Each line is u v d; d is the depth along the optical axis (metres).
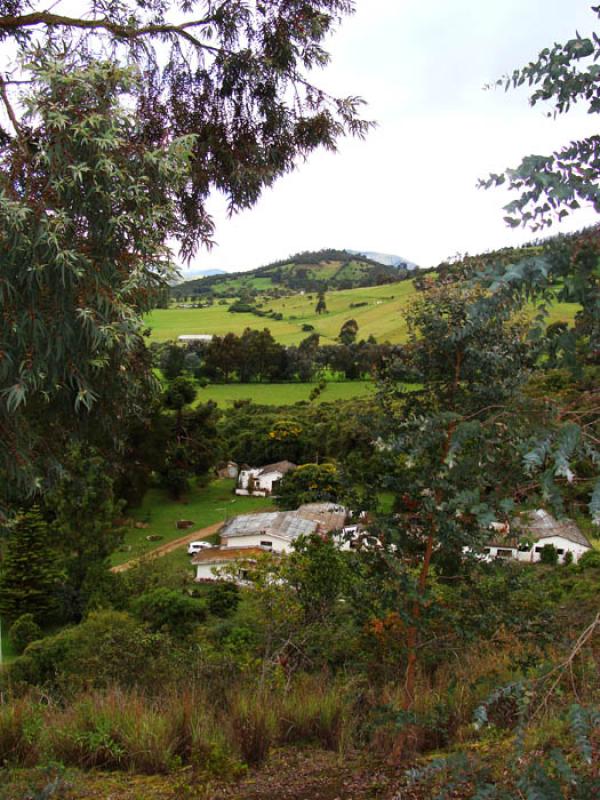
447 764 1.96
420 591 3.79
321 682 5.75
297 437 44.38
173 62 5.64
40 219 3.12
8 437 3.52
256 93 5.75
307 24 5.41
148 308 3.87
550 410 1.72
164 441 38.06
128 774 4.19
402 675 5.17
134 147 3.62
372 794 3.53
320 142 6.06
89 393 3.41
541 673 1.89
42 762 4.31
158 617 16.89
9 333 3.22
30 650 12.45
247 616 12.37
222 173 5.86
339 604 7.89
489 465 2.03
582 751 1.57
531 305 1.82
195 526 36.53
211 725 4.80
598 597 5.73
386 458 3.81
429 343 3.70
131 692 5.97
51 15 4.85
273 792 3.75
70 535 24.28
